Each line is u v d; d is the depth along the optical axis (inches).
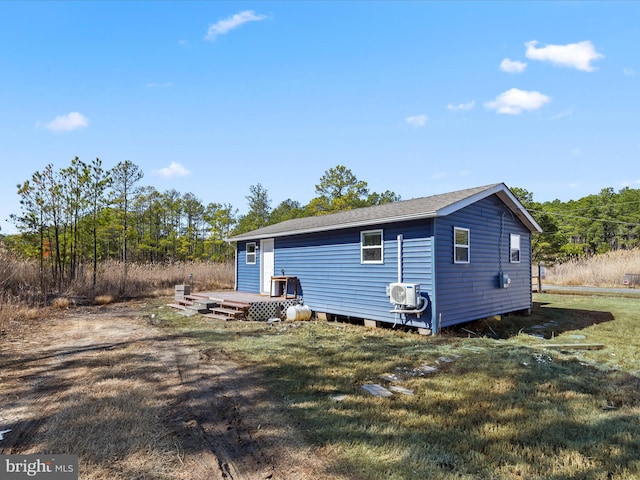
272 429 140.9
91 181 680.4
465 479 106.7
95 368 223.9
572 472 110.4
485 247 405.1
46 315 446.3
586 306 538.3
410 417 149.8
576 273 904.9
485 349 264.7
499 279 419.5
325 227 421.7
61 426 143.2
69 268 665.0
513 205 444.1
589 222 1696.6
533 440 130.9
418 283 340.5
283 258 516.7
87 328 365.1
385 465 114.4
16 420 150.0
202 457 121.3
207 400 171.5
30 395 178.7
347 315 409.4
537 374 205.6
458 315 355.9
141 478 109.0
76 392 181.6
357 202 1386.6
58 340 307.6
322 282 447.2
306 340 302.8
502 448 124.6
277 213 1813.5
